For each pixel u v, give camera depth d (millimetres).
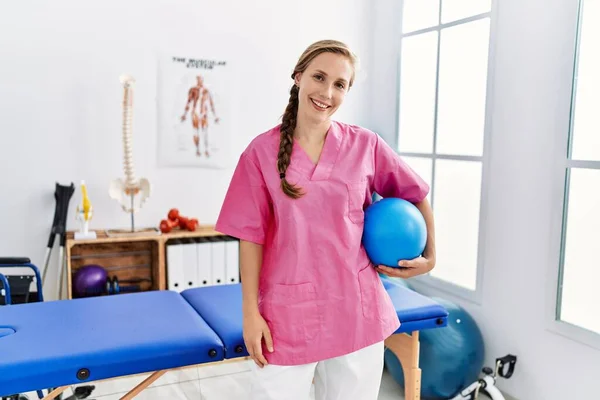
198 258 3277
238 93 3570
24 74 3119
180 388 2854
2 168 3131
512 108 2744
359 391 1609
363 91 3863
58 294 3176
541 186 2598
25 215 3201
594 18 2355
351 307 1553
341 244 1539
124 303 2191
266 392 1539
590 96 2381
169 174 3475
